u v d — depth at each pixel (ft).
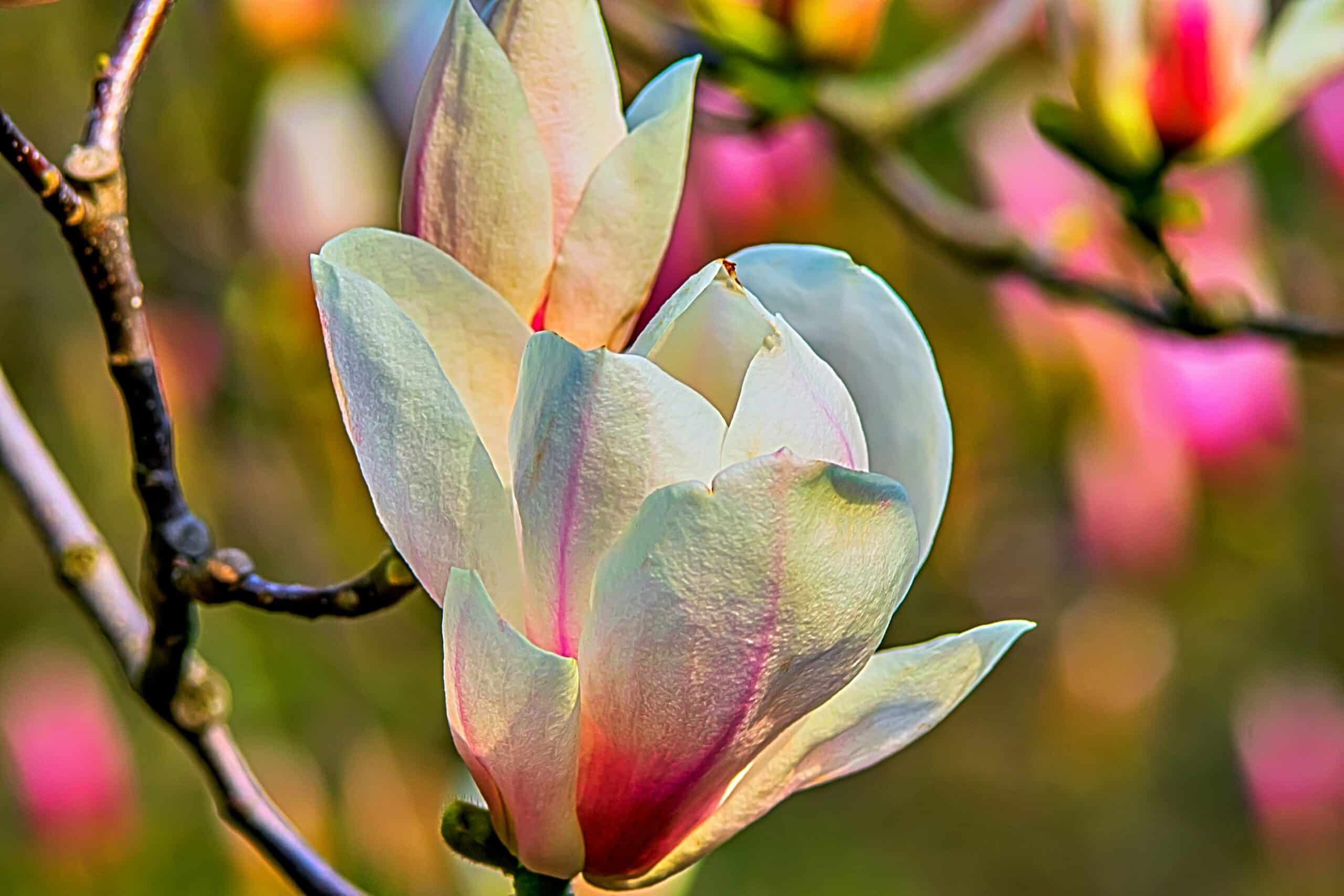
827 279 2.38
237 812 2.65
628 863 2.33
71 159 2.43
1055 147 3.17
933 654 2.34
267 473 5.67
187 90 5.46
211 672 2.64
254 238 5.19
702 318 2.28
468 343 2.33
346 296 2.26
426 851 5.64
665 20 3.69
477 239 2.36
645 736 2.28
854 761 2.35
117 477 5.90
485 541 2.27
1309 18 3.13
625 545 2.23
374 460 2.28
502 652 2.25
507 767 2.29
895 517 2.23
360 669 6.15
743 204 4.81
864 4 3.33
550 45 2.35
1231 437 5.64
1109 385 5.54
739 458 2.24
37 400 6.01
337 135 5.10
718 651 2.25
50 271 6.03
